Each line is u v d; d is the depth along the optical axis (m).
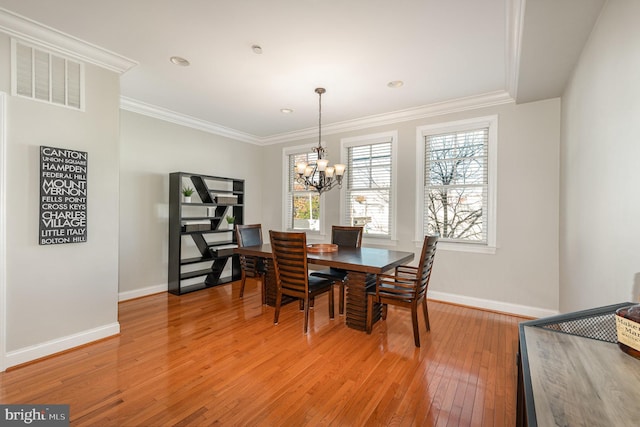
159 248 4.14
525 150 3.28
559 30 1.92
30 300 2.24
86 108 2.54
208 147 4.77
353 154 4.62
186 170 4.46
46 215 2.29
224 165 5.01
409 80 3.09
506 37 2.29
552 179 3.14
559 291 3.08
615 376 0.79
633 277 1.28
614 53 1.51
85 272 2.54
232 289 4.36
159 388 1.93
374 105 3.84
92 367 2.17
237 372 2.12
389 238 4.23
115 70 2.72
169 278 4.16
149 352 2.41
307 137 5.09
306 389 1.93
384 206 4.31
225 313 3.33
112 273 2.71
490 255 3.49
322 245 3.59
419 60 2.68
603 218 1.68
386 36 2.31
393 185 4.17
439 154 3.90
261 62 2.75
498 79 3.05
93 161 2.58
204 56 2.65
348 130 4.60
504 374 2.11
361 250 3.48
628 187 1.34
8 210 2.14
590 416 0.63
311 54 2.60
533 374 0.80
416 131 3.99
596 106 1.82
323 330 2.88
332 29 2.24
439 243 3.80
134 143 3.86
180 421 1.63
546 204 3.17
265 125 4.80
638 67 1.24
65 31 2.29
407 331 2.86
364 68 2.85
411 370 2.16
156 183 4.10
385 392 1.90
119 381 2.00
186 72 2.96
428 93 3.42
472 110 3.60
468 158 3.68
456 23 2.14
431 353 2.42
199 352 2.41
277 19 2.12
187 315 3.26
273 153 5.55
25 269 2.22
